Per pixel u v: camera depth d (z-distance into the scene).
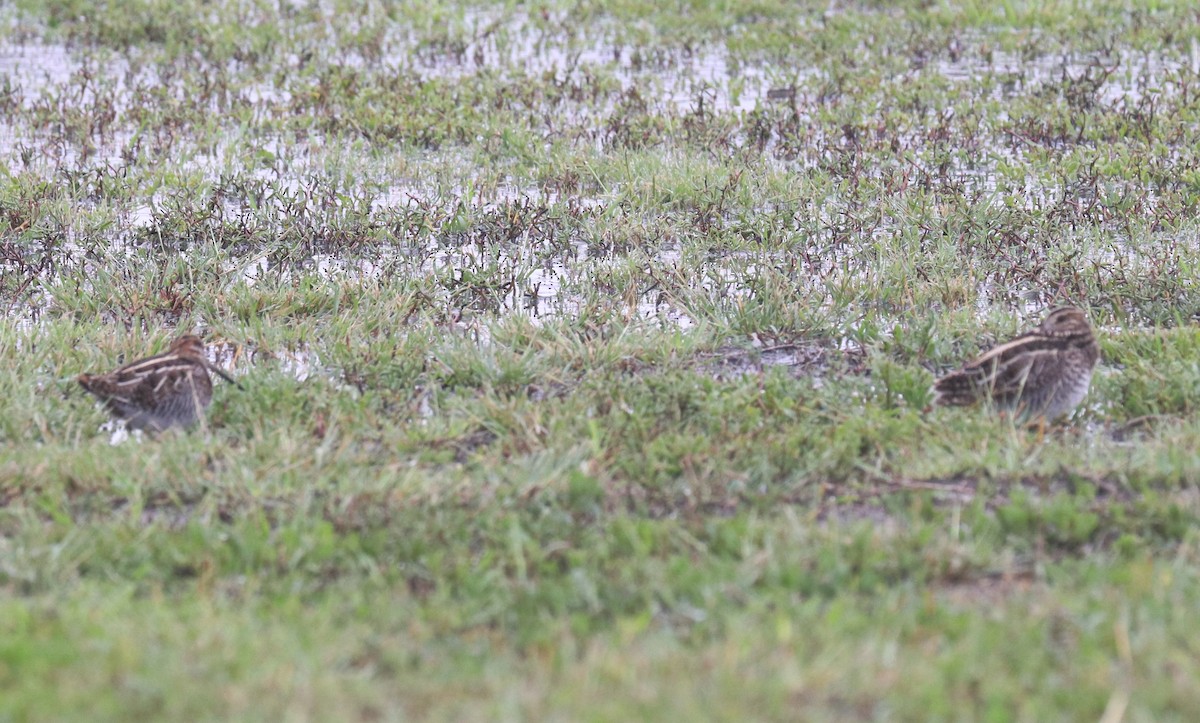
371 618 16.48
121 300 29.23
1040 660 15.15
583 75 47.41
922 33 51.69
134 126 42.22
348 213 34.03
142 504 19.61
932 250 32.25
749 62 49.44
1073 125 40.94
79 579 17.44
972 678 14.73
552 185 37.38
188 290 30.03
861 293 29.84
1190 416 23.25
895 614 16.16
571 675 14.73
